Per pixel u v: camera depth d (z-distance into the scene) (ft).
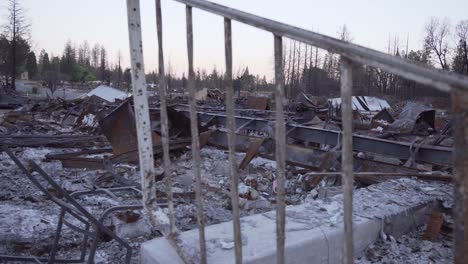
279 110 4.75
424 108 46.85
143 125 6.95
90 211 16.22
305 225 8.79
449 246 10.01
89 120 51.11
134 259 12.17
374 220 9.79
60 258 12.14
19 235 13.47
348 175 4.21
